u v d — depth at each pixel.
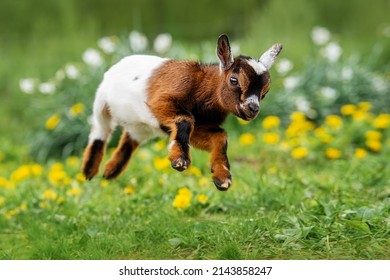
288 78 13.88
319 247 6.43
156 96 6.90
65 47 17.94
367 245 6.36
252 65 6.52
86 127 12.73
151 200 8.39
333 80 14.12
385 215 6.92
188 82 6.90
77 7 20.50
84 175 8.02
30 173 10.72
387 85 14.63
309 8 19.58
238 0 22.33
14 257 7.05
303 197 7.91
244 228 6.86
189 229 7.04
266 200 7.94
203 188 8.73
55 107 13.62
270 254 6.40
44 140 13.05
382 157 10.03
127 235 7.12
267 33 18.39
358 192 8.20
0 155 12.75
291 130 11.54
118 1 21.33
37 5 20.06
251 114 6.43
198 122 7.01
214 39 21.33
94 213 8.17
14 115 15.98
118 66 7.39
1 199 8.84
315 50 16.53
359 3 19.94
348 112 12.23
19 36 19.55
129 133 7.83
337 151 10.70
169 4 22.06
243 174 9.34
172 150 6.53
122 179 9.23
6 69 17.83
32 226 7.82
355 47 17.53
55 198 8.61
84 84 13.47
